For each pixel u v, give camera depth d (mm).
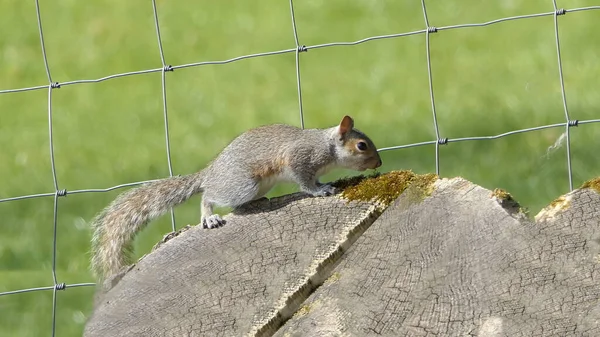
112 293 5598
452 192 5457
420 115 15148
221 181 7195
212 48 18266
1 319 11164
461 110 15117
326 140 7613
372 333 4832
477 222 5215
